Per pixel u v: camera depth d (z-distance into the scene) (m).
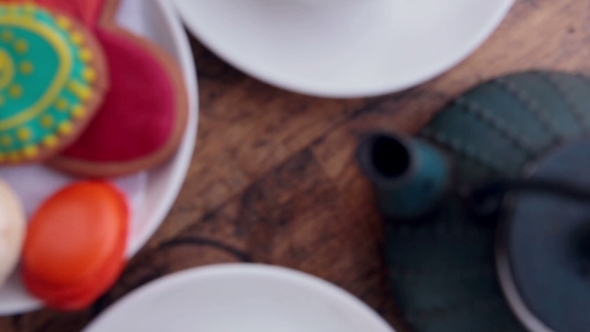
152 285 0.40
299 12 0.42
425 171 0.37
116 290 0.43
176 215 0.44
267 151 0.44
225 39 0.41
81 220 0.39
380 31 0.42
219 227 0.44
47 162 0.40
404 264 0.42
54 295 0.39
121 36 0.40
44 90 0.38
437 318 0.41
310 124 0.45
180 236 0.44
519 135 0.40
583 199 0.36
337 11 0.42
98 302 0.43
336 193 0.44
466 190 0.40
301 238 0.44
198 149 0.44
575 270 0.37
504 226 0.38
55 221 0.39
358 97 0.45
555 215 0.37
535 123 0.41
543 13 0.46
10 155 0.39
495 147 0.40
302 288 0.41
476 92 0.42
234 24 0.42
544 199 0.37
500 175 0.39
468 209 0.39
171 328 0.41
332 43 0.42
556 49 0.46
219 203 0.44
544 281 0.37
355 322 0.41
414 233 0.41
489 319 0.40
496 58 0.45
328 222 0.44
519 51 0.45
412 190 0.38
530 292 0.37
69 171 0.40
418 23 0.42
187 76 0.41
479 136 0.41
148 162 0.40
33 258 0.39
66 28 0.39
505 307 0.39
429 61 0.42
